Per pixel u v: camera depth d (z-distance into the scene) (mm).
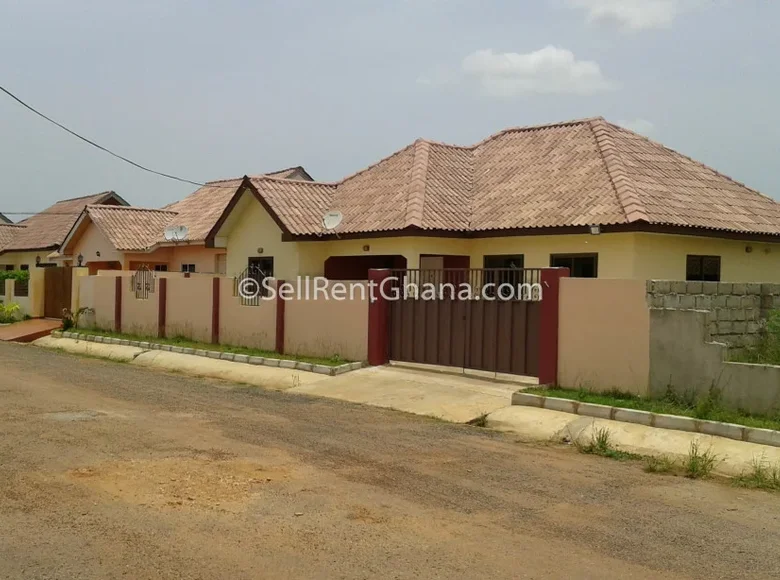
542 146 20719
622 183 16750
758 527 6684
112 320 23953
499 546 5906
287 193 21266
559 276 12617
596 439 9906
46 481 7344
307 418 11242
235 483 7430
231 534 6000
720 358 10617
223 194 30531
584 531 6363
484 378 14008
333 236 19250
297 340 17406
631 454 9430
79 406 11570
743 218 17641
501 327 13906
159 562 5391
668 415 10203
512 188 19062
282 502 6867
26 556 5457
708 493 7781
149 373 16500
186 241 26281
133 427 10023
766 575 5531
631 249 15461
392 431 10453
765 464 8625
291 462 8352
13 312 28891
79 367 17031
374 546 5816
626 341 11695
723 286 12586
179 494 7023
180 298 21141
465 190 19906
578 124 20953
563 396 11688
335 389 13914
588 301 12219
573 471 8523
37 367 16734
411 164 20984
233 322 19234
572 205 16875
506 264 17719
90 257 31203
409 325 15492
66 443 8961
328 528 6199
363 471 8086
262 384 15070
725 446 9289
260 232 21719
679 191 17797
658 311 11320
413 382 13875
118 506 6637
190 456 8477
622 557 5777
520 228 16734
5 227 44562
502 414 11406
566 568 5496
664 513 7000
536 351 13305
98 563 5355
